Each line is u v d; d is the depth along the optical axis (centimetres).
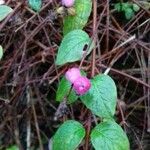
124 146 11
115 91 11
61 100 12
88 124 11
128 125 13
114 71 13
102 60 13
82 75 11
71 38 12
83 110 13
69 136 11
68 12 13
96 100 11
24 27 13
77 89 10
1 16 13
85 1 13
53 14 13
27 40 13
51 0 13
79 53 12
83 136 11
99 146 11
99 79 11
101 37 13
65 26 13
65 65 13
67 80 11
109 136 11
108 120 11
